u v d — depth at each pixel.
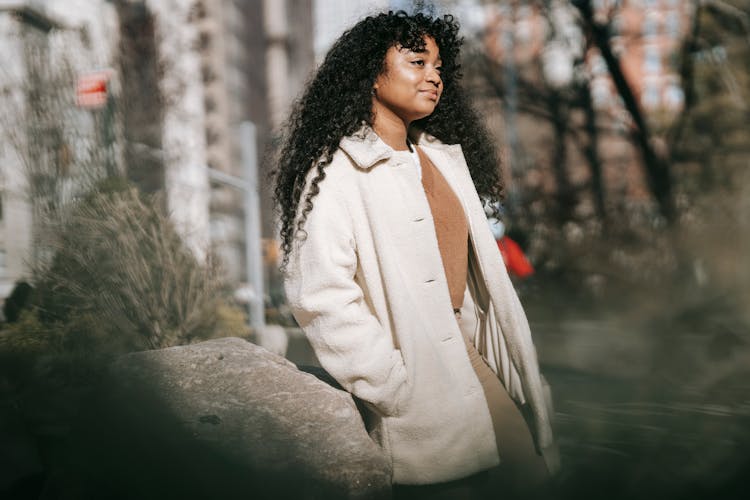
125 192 5.81
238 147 58.12
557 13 17.12
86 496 2.08
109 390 2.21
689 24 16.77
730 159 18.50
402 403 2.07
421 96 2.28
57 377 3.52
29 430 2.83
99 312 4.79
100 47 10.08
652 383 4.51
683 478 2.59
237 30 62.16
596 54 17.25
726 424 3.41
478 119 2.78
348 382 2.04
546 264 17.59
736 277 15.14
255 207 13.30
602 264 17.89
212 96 54.00
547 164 21.22
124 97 11.40
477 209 2.41
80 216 5.34
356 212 2.14
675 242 17.28
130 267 4.98
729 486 2.49
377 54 2.27
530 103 18.53
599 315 13.68
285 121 2.45
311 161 2.20
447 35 2.61
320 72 2.31
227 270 6.41
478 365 2.36
